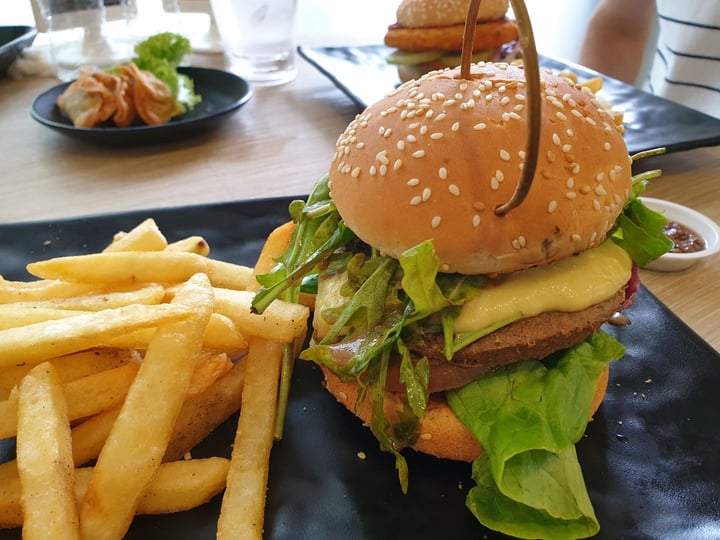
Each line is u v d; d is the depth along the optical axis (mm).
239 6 468
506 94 152
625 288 174
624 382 196
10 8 646
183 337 156
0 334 152
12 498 147
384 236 151
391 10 708
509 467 151
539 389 157
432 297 145
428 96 157
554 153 146
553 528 148
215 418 179
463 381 158
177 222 267
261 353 182
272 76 496
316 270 208
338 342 168
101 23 479
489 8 390
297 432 184
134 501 143
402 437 165
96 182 331
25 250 251
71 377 168
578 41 713
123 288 202
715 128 337
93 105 365
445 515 160
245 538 143
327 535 155
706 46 434
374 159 155
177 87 393
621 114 306
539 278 154
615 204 154
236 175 338
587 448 175
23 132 395
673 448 175
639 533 152
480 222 142
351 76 423
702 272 256
